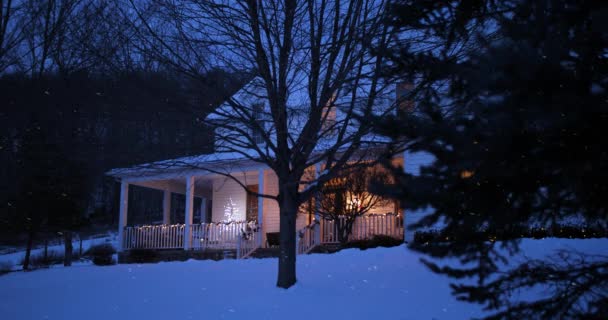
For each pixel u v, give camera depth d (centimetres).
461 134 245
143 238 1630
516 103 222
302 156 682
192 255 1494
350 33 608
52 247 2758
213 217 1850
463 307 603
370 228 1394
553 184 257
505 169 245
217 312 642
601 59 238
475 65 245
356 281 767
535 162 237
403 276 780
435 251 306
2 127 838
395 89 596
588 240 908
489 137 234
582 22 230
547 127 225
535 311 311
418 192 264
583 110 214
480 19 361
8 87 810
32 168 1001
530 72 212
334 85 624
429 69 328
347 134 729
